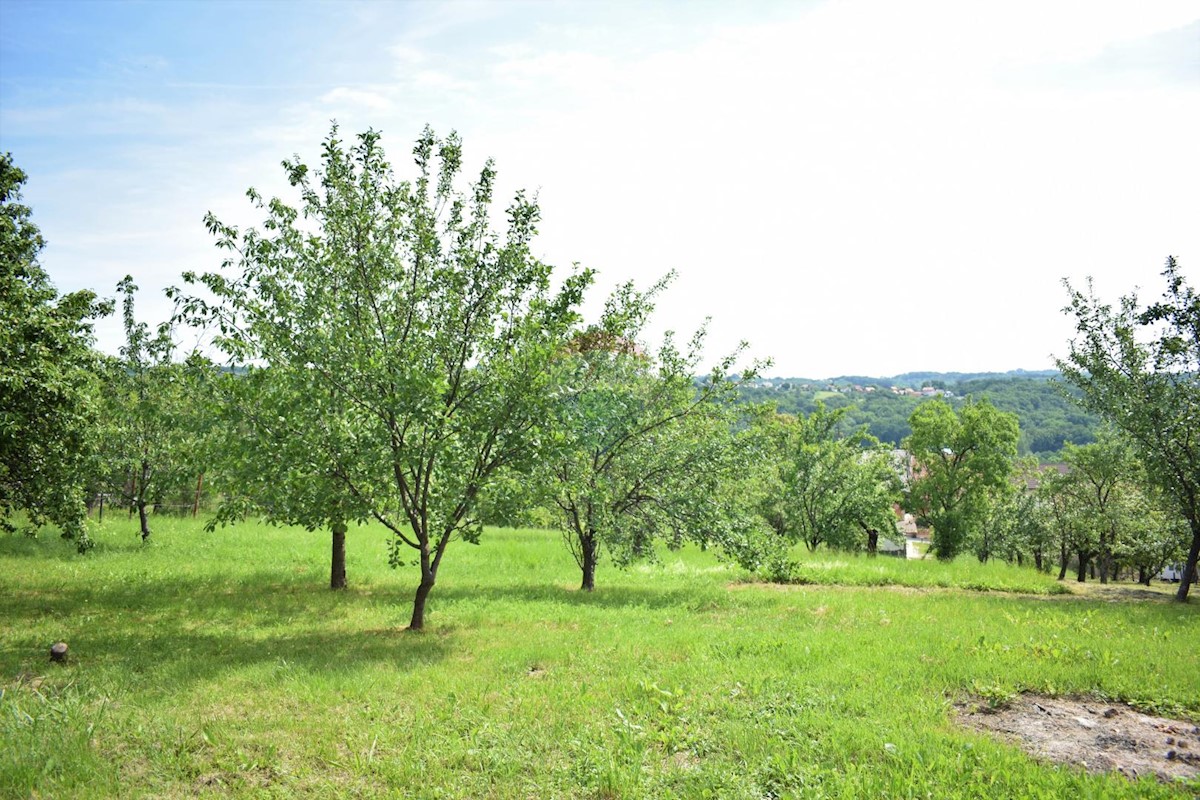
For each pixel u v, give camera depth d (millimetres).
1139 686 8320
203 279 11039
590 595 16219
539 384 10859
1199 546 18641
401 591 16391
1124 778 5863
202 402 12562
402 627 12383
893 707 7551
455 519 11625
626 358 17594
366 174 12070
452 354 11586
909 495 42250
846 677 8617
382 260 12148
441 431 10797
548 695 7984
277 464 10523
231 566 19250
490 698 7895
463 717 7230
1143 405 18719
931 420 40938
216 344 10906
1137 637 11398
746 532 16703
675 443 16766
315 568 19547
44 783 5684
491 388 11031
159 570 18094
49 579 16234
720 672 8906
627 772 5973
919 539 66312
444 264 12406
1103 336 19672
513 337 11594
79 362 14109
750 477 18344
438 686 8305
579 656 9820
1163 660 9492
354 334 11180
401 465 11148
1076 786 5762
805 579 20391
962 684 8555
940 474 40906
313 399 10633
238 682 8461
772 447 18375
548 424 11117
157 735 6711
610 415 15648
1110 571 47781
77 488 13969
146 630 11633
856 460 35531
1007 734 6996
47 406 12250
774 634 11383
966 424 40406
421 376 10078
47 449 12734
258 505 12297
